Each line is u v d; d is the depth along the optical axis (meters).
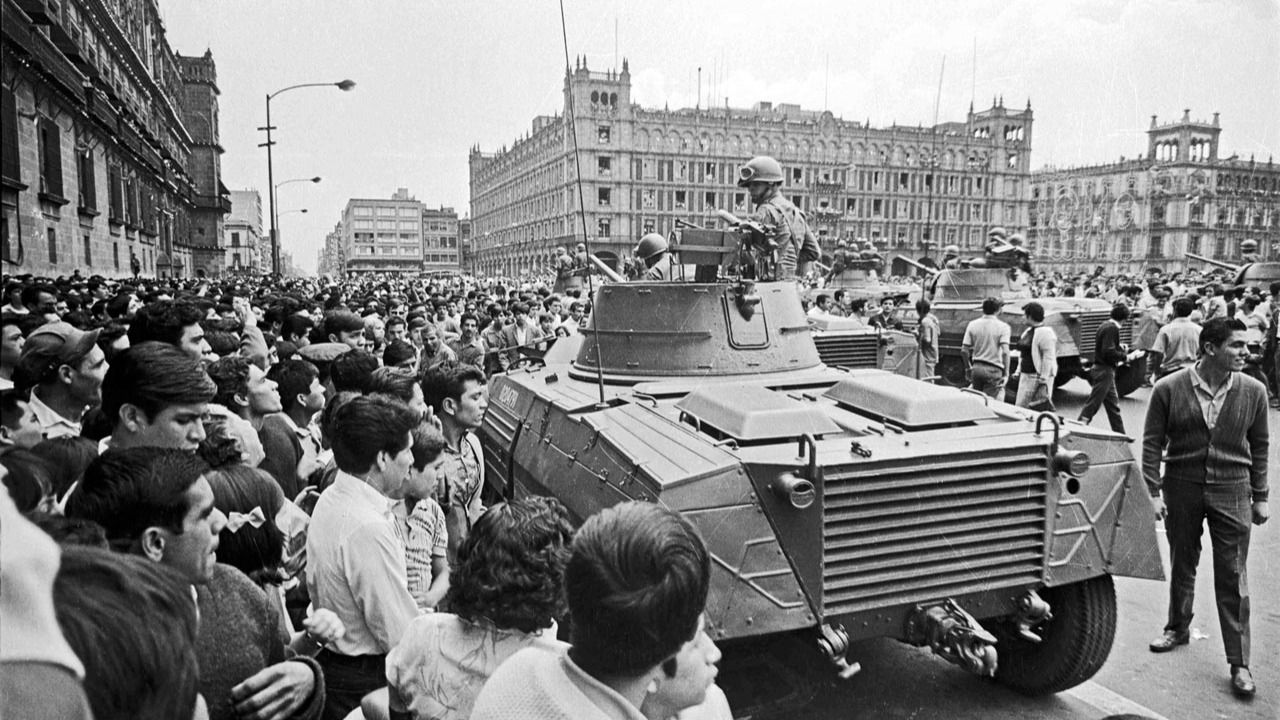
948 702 5.30
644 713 2.01
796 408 5.16
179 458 2.53
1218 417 5.46
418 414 4.03
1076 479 4.75
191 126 40.62
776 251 9.09
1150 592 7.25
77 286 13.37
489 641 2.72
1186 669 5.72
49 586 1.26
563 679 1.82
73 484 3.29
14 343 4.20
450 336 16.47
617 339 7.52
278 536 3.23
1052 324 16.08
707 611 4.16
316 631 3.16
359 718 2.99
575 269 18.33
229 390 4.96
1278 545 8.30
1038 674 5.26
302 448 5.71
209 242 42.12
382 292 28.12
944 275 18.31
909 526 4.55
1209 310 18.92
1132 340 16.84
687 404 5.73
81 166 19.70
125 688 1.44
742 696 4.99
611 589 1.75
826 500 4.38
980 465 4.67
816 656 5.48
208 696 2.54
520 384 7.89
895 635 4.66
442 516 4.38
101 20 22.70
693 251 7.34
